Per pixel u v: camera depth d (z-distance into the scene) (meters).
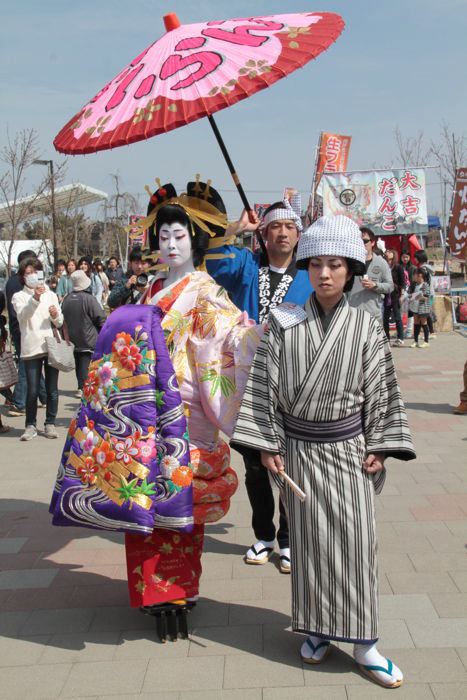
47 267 23.92
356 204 16.73
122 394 3.37
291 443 3.17
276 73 3.29
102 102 3.68
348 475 3.10
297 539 3.18
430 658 3.28
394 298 14.29
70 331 9.11
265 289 4.36
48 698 3.12
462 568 4.14
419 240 21.09
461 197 15.64
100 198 27.88
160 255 3.83
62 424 8.45
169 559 3.50
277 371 3.14
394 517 4.96
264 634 3.57
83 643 3.57
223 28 3.63
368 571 3.10
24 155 21.42
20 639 3.63
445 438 7.11
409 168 16.53
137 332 3.38
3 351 8.01
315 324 3.09
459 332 16.38
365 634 3.10
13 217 21.47
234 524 5.04
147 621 3.78
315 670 3.25
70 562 4.54
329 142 18.12
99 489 3.37
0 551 4.73
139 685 3.18
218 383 3.55
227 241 4.06
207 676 3.23
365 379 3.11
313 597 3.16
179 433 3.38
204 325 3.57
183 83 3.37
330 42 3.47
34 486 6.11
